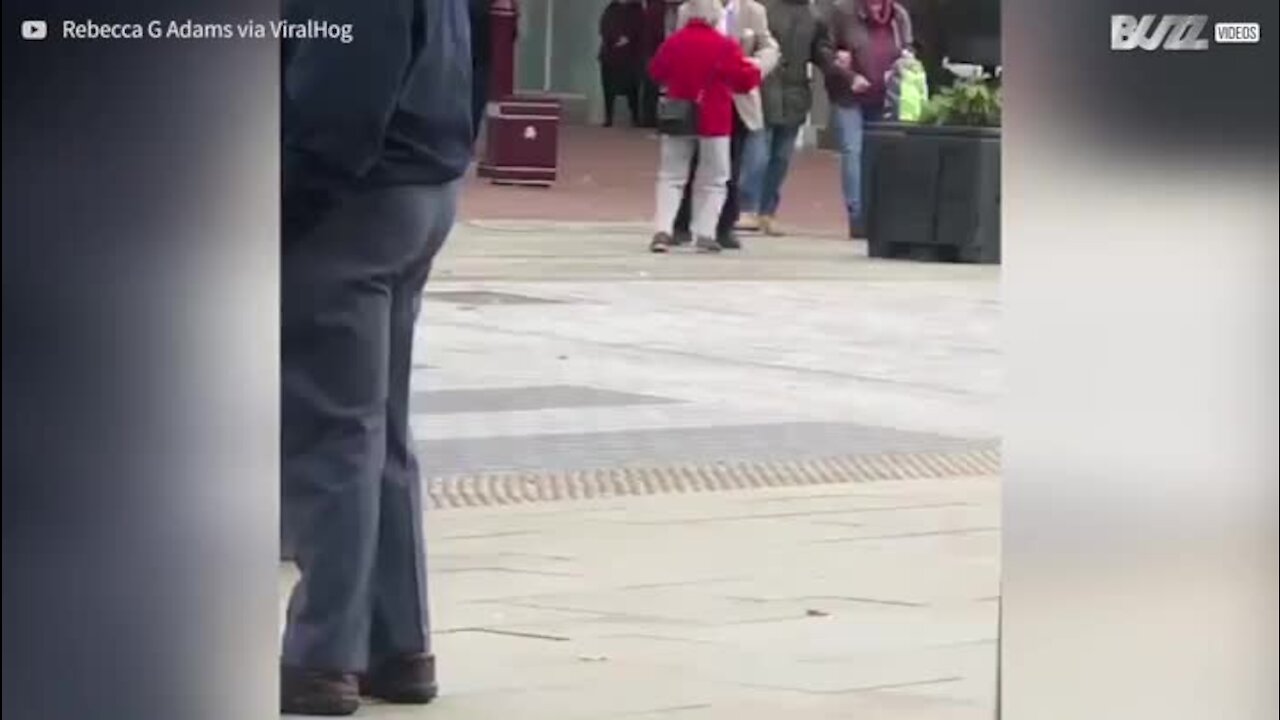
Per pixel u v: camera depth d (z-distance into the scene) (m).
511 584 7.21
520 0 42.06
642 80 40.88
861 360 12.91
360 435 5.40
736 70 19.27
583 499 8.71
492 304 14.98
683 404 11.12
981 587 7.34
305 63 5.08
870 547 7.97
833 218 24.61
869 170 19.75
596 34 42.56
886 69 21.25
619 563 7.59
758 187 21.47
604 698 5.86
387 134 5.26
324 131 5.10
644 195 27.12
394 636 5.69
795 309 15.34
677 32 19.30
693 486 9.08
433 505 8.47
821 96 35.41
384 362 5.40
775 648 6.47
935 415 11.04
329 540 5.42
